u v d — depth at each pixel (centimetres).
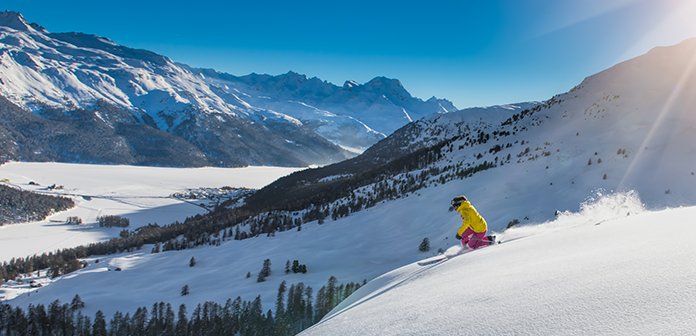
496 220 2356
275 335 2525
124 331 3534
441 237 2936
